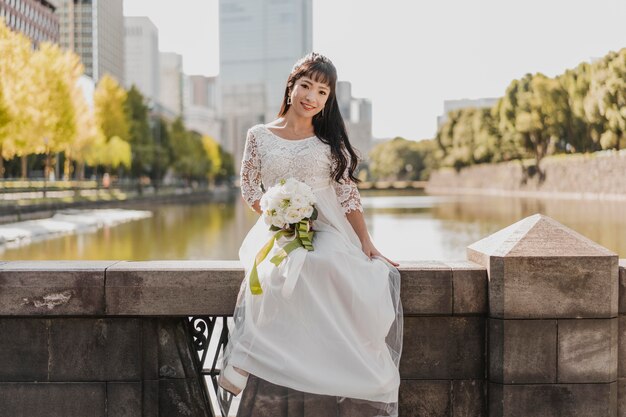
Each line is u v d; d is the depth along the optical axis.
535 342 3.36
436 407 3.51
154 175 74.75
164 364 3.48
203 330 3.52
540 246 3.38
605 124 46.59
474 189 84.94
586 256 3.33
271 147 3.30
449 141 99.88
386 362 3.13
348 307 3.10
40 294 3.38
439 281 3.43
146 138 58.09
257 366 3.07
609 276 3.34
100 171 64.25
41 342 3.42
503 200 51.28
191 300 3.39
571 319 3.35
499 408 3.39
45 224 25.48
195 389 3.49
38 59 34.09
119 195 49.94
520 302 3.35
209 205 50.84
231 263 3.53
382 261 3.34
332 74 3.27
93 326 3.43
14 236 19.83
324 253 3.14
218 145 126.44
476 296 3.44
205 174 102.75
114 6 145.00
